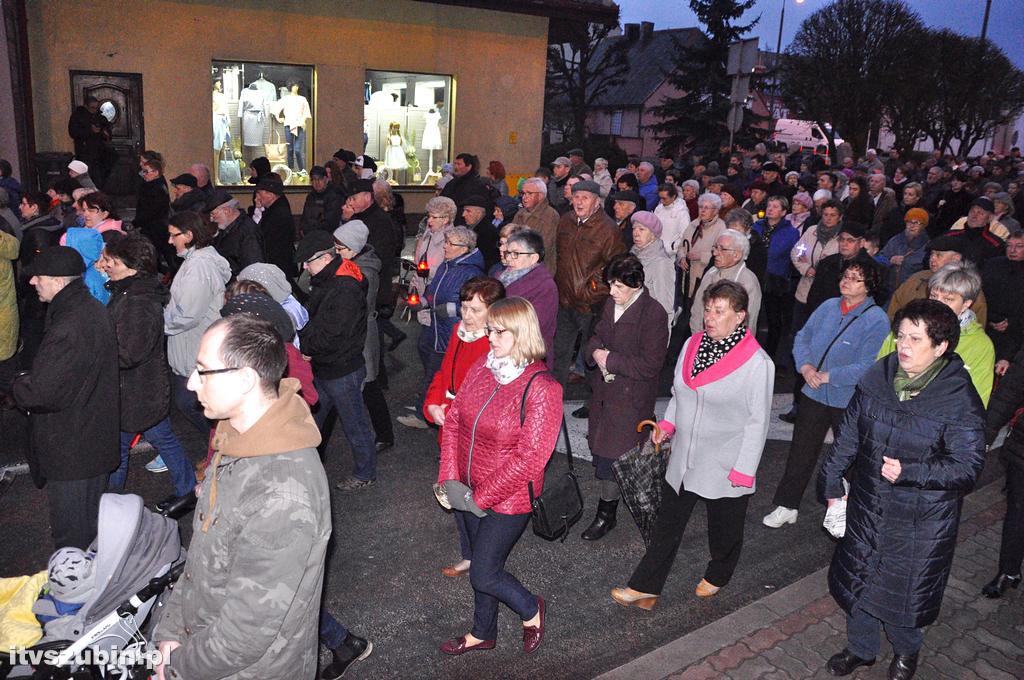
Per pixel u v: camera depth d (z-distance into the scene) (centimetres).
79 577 322
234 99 1584
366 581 467
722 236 611
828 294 704
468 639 397
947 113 3975
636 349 470
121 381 480
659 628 436
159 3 1468
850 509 374
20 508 539
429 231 800
